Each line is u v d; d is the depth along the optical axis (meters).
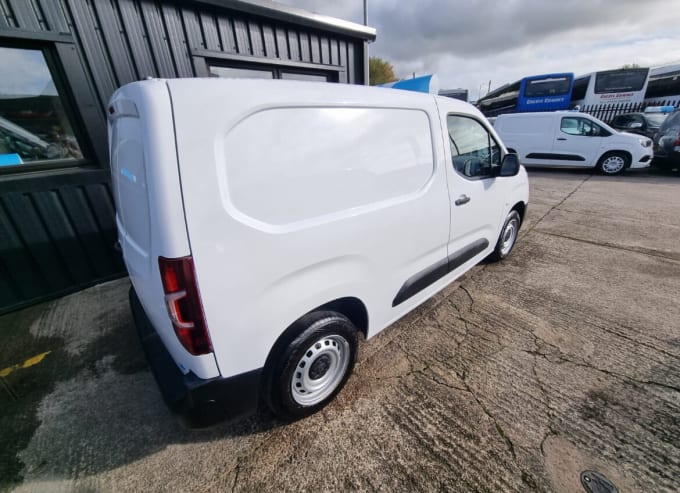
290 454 1.59
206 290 1.17
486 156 2.68
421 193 2.01
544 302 2.82
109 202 3.37
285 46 4.43
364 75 5.64
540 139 9.42
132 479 1.51
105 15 2.99
